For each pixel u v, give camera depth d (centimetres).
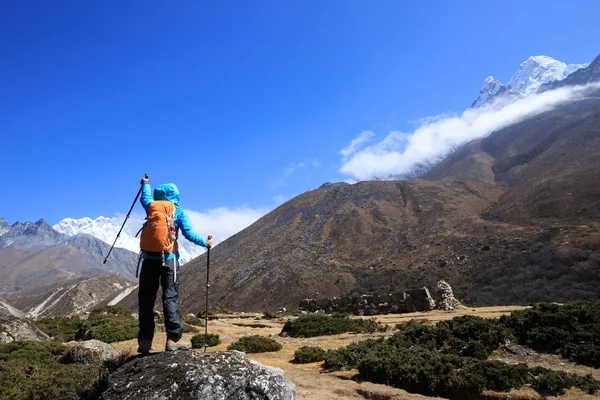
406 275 8669
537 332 1120
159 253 612
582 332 1073
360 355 1147
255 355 1440
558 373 873
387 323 1936
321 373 1116
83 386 700
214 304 11312
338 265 10925
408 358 1027
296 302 9444
